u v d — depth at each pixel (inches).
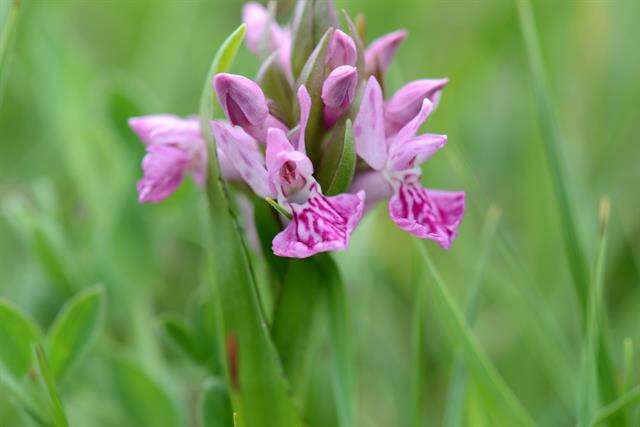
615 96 12.7
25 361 9.0
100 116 10.9
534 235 11.5
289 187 8.5
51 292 10.5
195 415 10.8
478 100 13.6
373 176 8.8
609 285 11.5
